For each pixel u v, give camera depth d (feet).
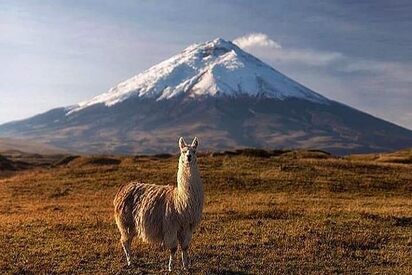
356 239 76.18
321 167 181.98
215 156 215.92
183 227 59.31
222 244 73.31
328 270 64.08
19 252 69.72
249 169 176.55
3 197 144.46
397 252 71.82
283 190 146.41
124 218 62.34
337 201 123.95
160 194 60.49
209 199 128.67
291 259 67.72
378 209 106.63
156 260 66.13
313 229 81.56
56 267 63.72
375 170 182.50
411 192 150.41
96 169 186.50
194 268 63.05
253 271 63.00
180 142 59.98
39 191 152.25
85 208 116.26
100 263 65.00
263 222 88.38
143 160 237.86
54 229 84.89
